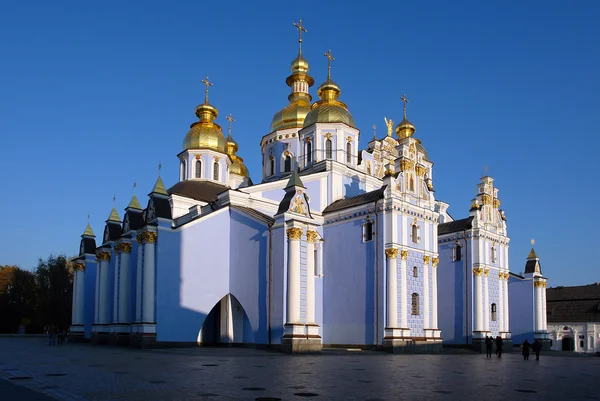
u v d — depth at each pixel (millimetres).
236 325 46500
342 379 21281
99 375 21750
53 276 95625
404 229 45906
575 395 18406
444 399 16547
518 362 36812
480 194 58219
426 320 46719
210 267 45375
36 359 30891
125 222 53250
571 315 79312
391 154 64312
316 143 56438
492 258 57469
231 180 78375
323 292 49188
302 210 41469
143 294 42438
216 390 17391
